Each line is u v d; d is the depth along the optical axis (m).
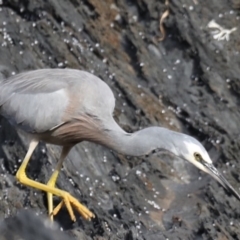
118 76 15.88
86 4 17.17
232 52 17.05
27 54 15.43
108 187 13.73
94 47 16.45
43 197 13.00
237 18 17.84
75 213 12.76
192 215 13.32
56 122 12.61
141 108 15.36
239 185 14.05
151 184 13.98
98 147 14.34
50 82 12.74
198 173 14.41
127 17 17.20
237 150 14.76
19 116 12.83
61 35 16.22
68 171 13.66
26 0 16.52
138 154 12.08
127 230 12.59
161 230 12.98
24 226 12.39
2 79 14.27
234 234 12.87
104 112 12.57
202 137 15.30
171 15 17.36
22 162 13.30
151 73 16.45
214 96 16.14
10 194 13.09
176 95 16.19
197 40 17.02
